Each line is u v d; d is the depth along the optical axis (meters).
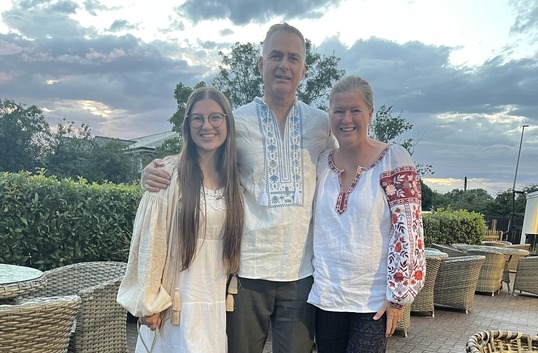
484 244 10.72
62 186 4.27
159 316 1.87
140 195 4.68
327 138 2.09
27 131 18.17
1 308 1.96
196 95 1.92
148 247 1.80
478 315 6.11
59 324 2.17
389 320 1.78
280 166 1.97
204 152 1.94
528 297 7.88
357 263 1.81
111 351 2.81
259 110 2.04
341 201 1.89
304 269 1.94
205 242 1.88
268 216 1.91
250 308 1.93
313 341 2.00
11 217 3.97
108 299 2.78
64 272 3.32
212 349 1.83
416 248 1.75
